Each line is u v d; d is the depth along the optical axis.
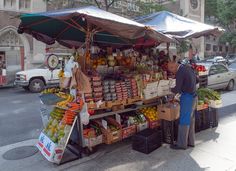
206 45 38.75
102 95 5.14
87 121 4.98
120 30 4.35
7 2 18.23
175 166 4.73
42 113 6.07
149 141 5.27
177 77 5.26
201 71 7.12
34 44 19.45
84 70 5.06
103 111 5.41
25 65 19.14
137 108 5.95
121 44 6.75
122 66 6.14
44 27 5.70
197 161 4.91
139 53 6.79
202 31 6.12
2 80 16.92
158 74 6.13
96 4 17.84
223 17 34.47
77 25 4.86
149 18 6.95
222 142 5.78
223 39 36.97
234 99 10.78
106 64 5.80
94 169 4.70
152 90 5.95
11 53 18.61
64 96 5.46
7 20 18.17
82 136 5.05
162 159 5.03
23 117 8.68
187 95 5.29
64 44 6.62
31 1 19.20
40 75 14.41
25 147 5.86
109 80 5.34
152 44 6.91
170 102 6.07
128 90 5.54
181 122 5.35
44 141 5.15
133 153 5.32
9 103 11.23
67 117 4.89
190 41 8.73
